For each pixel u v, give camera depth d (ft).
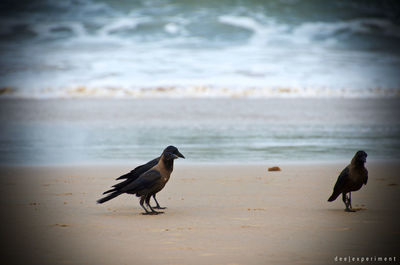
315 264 17.16
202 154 56.03
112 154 57.16
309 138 69.92
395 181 37.91
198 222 24.26
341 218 24.91
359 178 25.75
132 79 144.77
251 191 33.99
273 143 65.10
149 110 104.17
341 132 76.13
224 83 139.95
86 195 33.01
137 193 26.48
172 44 192.65
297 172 43.29
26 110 105.60
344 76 151.94
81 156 55.67
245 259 17.75
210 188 35.42
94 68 158.61
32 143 66.90
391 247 19.24
